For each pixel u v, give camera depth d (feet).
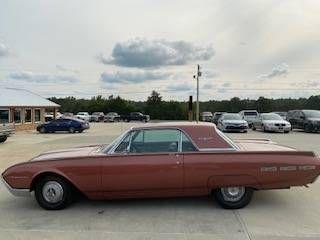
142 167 22.50
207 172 22.36
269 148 24.08
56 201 23.31
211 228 19.52
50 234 19.04
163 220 20.97
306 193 26.71
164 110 284.00
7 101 124.57
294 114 110.01
